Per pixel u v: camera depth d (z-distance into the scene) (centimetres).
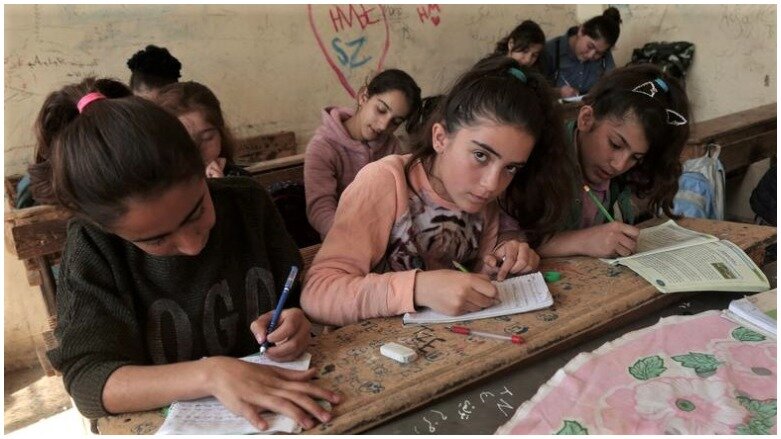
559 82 384
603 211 132
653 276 102
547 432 66
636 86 128
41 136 88
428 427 70
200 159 76
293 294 106
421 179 114
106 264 86
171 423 69
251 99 302
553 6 415
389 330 89
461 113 102
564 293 98
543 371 81
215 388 71
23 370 249
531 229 123
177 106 162
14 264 243
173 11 274
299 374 76
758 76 340
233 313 99
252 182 107
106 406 73
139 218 70
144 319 92
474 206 108
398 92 208
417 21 352
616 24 371
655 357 79
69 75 253
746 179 346
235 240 101
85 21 253
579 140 136
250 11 294
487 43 386
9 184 236
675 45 365
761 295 93
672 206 147
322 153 212
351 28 327
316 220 202
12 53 238
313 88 320
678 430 66
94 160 68
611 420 67
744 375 75
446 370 77
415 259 113
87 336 79
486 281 94
